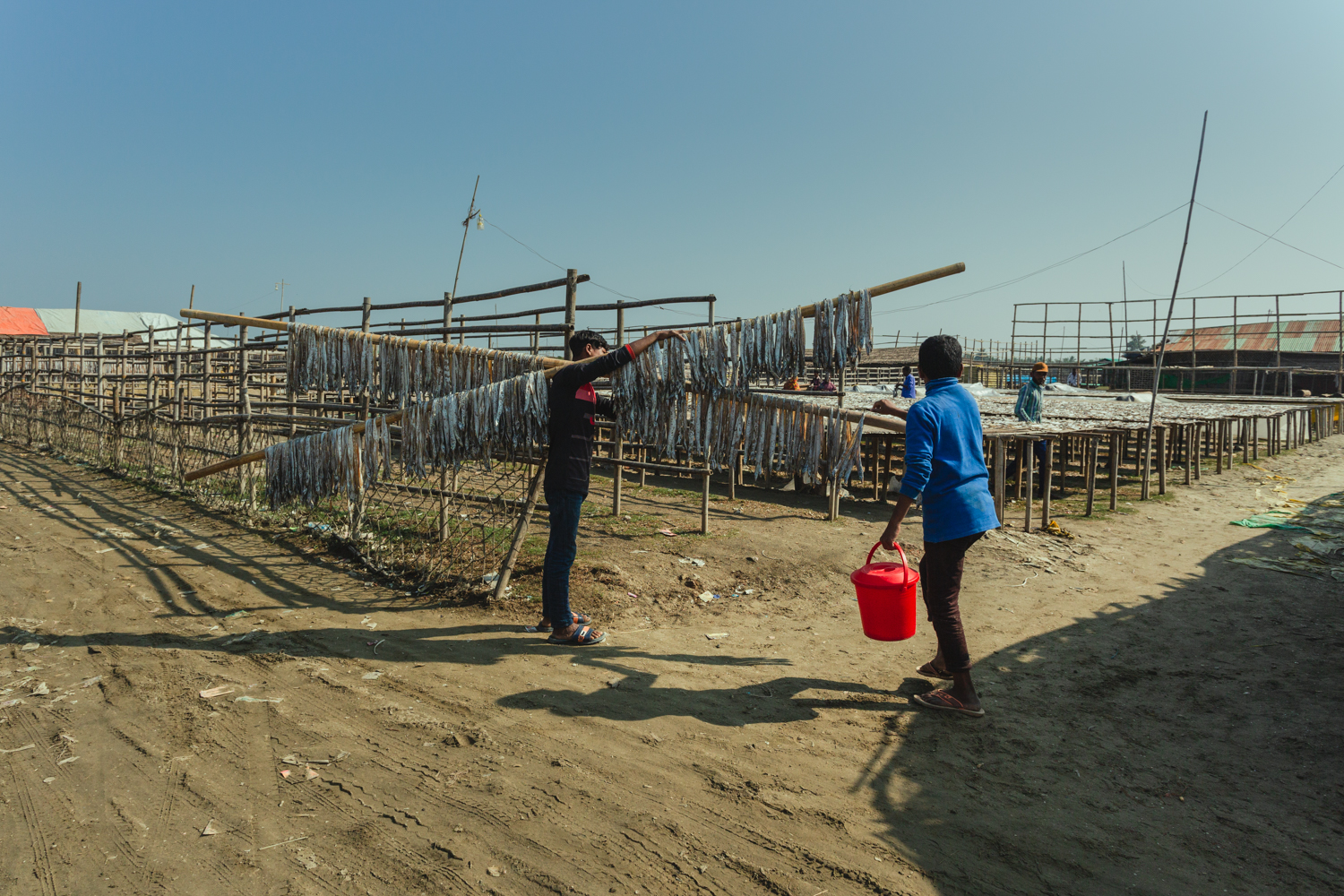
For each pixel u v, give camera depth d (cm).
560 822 258
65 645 424
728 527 747
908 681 395
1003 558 665
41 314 3656
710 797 276
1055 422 1030
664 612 505
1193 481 1220
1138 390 3525
